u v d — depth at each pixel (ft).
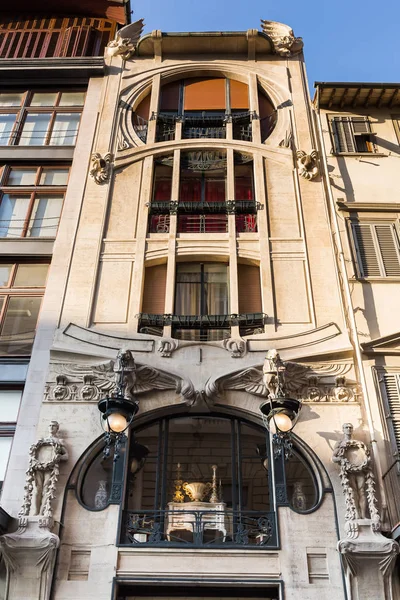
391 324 48.29
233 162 60.44
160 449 42.93
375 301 49.73
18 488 39.83
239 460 42.24
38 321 48.96
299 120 64.18
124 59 71.46
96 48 78.69
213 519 40.01
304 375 45.03
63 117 67.56
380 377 45.01
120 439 38.50
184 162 61.26
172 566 36.81
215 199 59.88
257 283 52.60
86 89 70.44
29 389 44.73
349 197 57.26
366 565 35.96
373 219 55.72
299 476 42.57
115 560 36.96
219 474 43.39
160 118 65.00
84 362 45.78
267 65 70.49
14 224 58.03
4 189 60.59
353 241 54.08
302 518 38.70
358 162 60.13
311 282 50.98
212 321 49.11
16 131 65.87
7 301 52.03
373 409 43.32
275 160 60.59
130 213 56.49
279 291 50.72
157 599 37.06
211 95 68.85
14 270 54.49
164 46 71.51
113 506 39.19
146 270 53.36
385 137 62.80
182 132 64.18
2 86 71.05
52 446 40.70
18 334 49.80
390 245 54.03
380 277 51.31
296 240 54.03
